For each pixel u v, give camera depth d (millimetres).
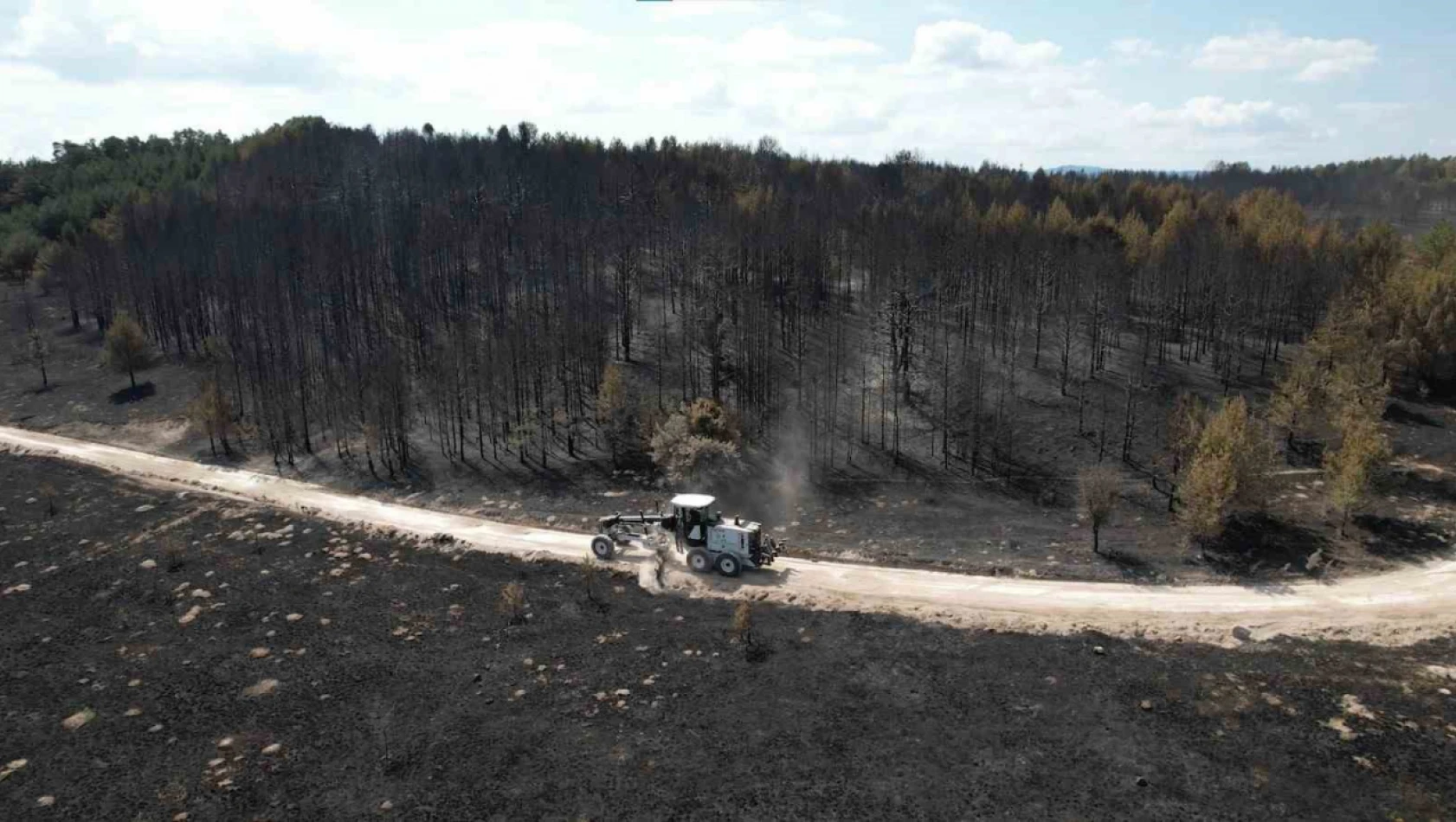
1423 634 43938
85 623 47594
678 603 49375
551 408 87625
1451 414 76938
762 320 91125
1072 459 72250
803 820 31062
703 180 150125
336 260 112812
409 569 54594
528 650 43875
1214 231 109125
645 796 32500
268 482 77562
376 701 39375
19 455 82312
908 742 35688
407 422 85562
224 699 39719
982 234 109125
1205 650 43031
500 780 33594
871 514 65000
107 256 131375
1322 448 69688
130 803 32750
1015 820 30906
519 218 127625
